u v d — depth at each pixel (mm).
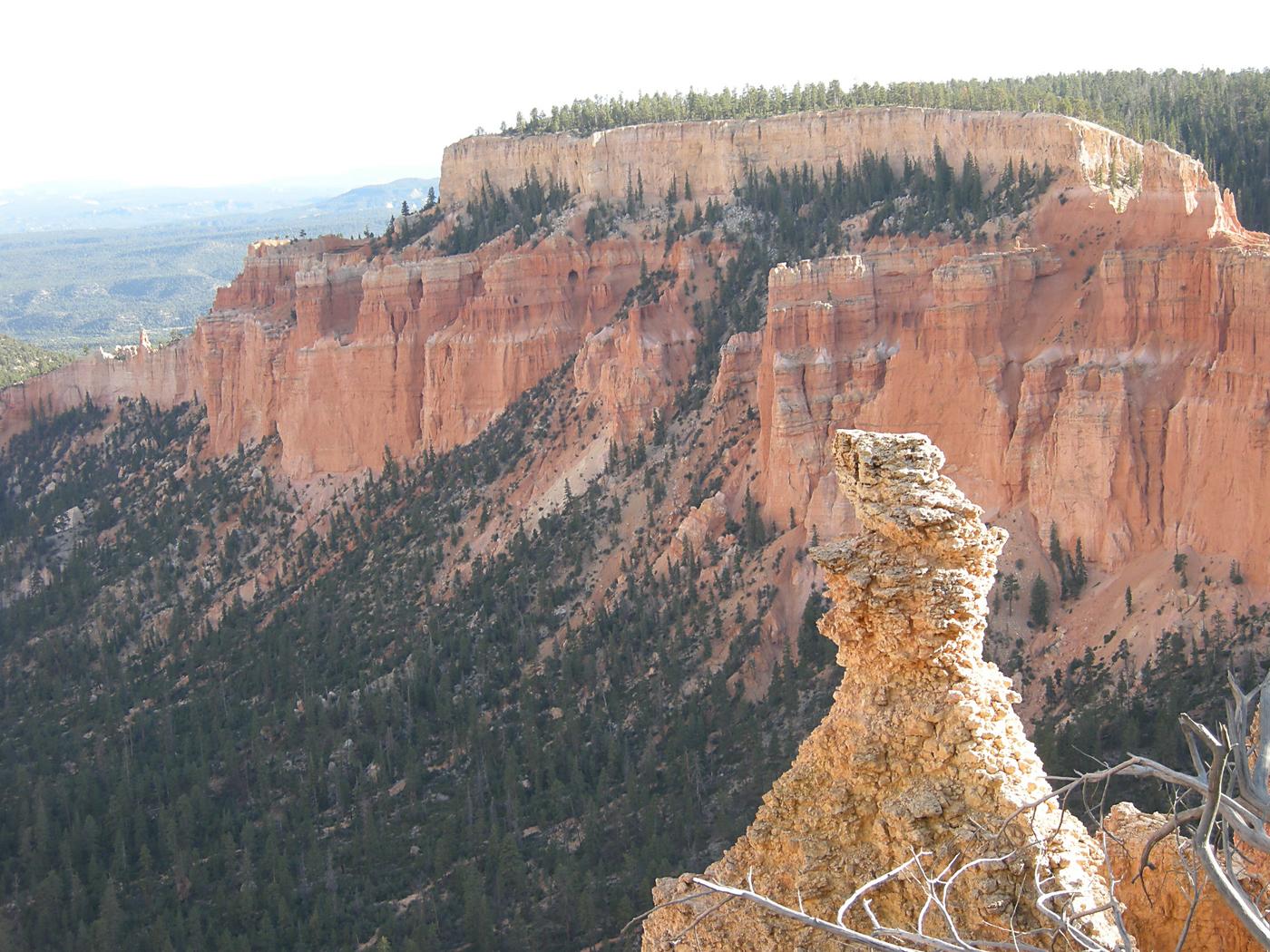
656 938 30031
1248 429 102875
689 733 110938
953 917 26156
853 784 28594
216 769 131375
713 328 155750
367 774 123000
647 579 133125
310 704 136125
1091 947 22094
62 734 151875
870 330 129625
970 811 26984
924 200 146375
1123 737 91000
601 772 112438
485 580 149750
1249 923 19188
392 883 103250
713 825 99750
